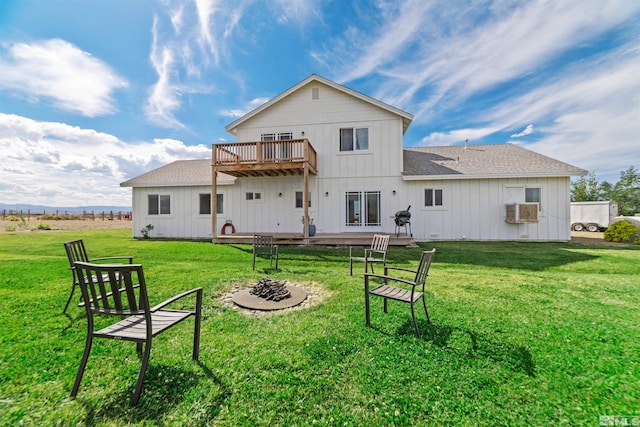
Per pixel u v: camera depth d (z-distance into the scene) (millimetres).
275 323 3383
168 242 10883
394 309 3824
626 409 1944
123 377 2281
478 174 11039
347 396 2078
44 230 17891
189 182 12719
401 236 10609
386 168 11781
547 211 10969
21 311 3621
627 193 29391
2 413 1883
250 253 8492
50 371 2346
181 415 1896
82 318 3422
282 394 2094
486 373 2348
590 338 2955
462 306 3914
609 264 6898
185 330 3146
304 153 10094
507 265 6891
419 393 2107
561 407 1970
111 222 27219
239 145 10562
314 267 6668
